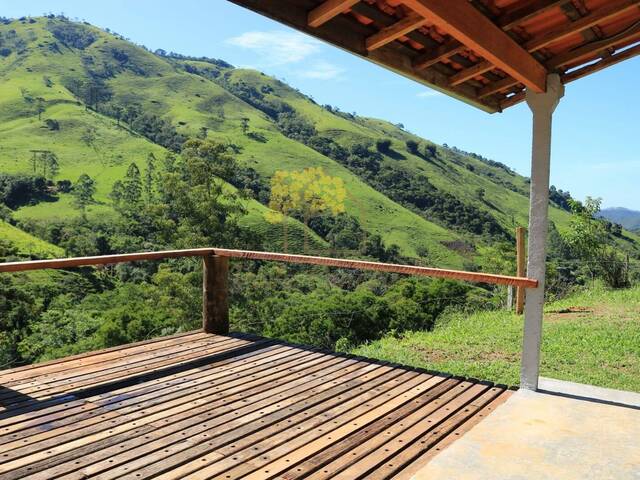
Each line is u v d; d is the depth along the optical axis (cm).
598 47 343
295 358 465
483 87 411
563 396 365
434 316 1606
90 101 11038
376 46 300
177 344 511
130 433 305
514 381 510
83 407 345
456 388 386
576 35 333
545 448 286
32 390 376
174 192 3472
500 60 297
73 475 255
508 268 1928
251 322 2725
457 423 324
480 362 589
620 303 944
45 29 15075
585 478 254
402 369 434
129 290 3619
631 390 480
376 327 1708
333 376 414
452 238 6862
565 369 549
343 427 315
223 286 559
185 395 370
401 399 363
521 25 304
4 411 337
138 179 6875
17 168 7231
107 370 425
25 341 2470
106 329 2375
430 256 6147
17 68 12375
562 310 909
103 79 12812
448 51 321
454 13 253
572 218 1427
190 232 3409
